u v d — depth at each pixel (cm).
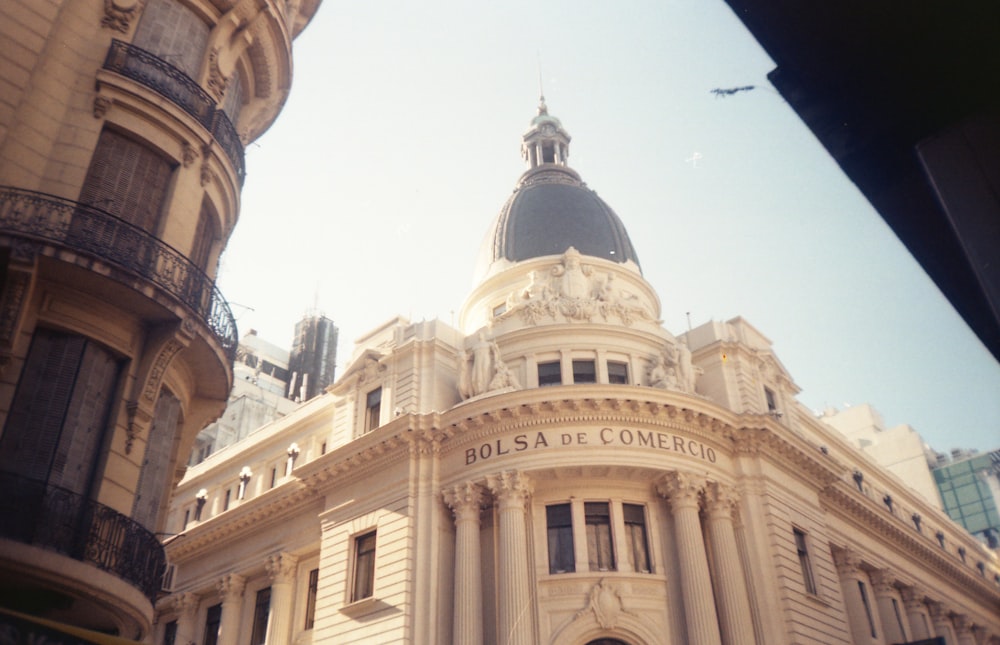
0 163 1723
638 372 3572
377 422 3759
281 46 2428
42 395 1683
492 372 3541
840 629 3469
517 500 3105
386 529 3338
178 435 2109
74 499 1641
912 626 4400
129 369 1823
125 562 1683
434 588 3153
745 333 4056
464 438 3316
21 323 1628
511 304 3966
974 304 234
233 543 4162
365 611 3247
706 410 3328
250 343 7469
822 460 3781
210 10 2217
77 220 1792
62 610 1641
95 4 2003
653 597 3033
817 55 238
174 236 1969
